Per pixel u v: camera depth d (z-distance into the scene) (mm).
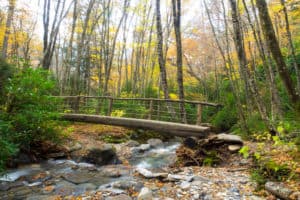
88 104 13516
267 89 11688
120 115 11672
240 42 7664
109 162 6520
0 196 4176
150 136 9852
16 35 17484
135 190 4277
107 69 17141
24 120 5586
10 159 5562
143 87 19000
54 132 6750
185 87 21422
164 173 5016
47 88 6242
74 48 21578
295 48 11398
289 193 3361
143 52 21234
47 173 5457
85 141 8250
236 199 3588
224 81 18031
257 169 4520
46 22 13227
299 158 4441
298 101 4379
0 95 5246
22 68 5930
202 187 4117
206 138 6789
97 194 4203
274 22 14078
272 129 6523
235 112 11719
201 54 22672
